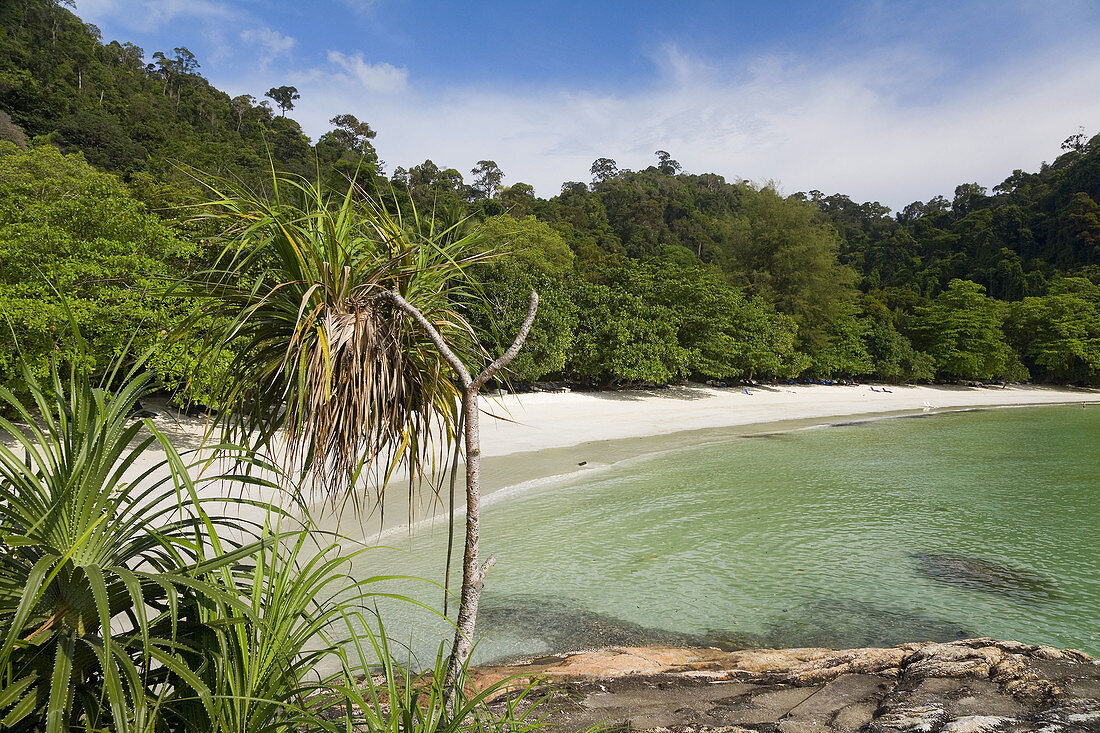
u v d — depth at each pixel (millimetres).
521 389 33938
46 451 2074
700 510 14305
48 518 1945
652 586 9641
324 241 2787
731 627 8219
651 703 4812
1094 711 3881
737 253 57688
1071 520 13898
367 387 2719
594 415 29453
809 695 4848
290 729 2277
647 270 44219
